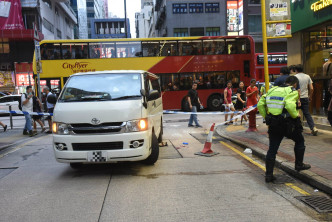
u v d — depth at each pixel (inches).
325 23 358.6
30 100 450.3
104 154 202.8
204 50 721.0
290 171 203.2
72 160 205.3
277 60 1061.8
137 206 153.9
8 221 140.9
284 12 345.1
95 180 204.1
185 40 714.8
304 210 144.0
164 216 140.3
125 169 230.1
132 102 215.8
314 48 394.0
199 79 717.9
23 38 1301.7
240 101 465.7
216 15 1662.2
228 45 728.3
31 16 1369.3
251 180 193.8
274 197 162.1
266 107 192.4
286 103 175.6
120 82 236.5
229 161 247.1
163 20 1878.7
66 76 675.4
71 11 2133.4
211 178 200.2
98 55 684.7
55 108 217.5
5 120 725.9
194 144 330.0
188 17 1659.7
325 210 142.4
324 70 374.9
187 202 157.5
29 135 431.2
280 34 346.9
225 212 143.2
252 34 1585.9
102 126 205.2
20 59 1342.3
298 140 189.5
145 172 219.9
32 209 155.0
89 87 233.3
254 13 1583.4
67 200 166.7
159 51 703.7
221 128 431.8
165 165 238.7
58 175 221.6
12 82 1325.0
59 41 677.9
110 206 155.2
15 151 325.4
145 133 210.4
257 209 146.0
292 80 184.7
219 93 722.8
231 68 726.5
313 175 182.9
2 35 1258.0
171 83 709.3
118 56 688.4
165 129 458.6
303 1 388.5
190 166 233.6
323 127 340.8
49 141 386.3
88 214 145.6
